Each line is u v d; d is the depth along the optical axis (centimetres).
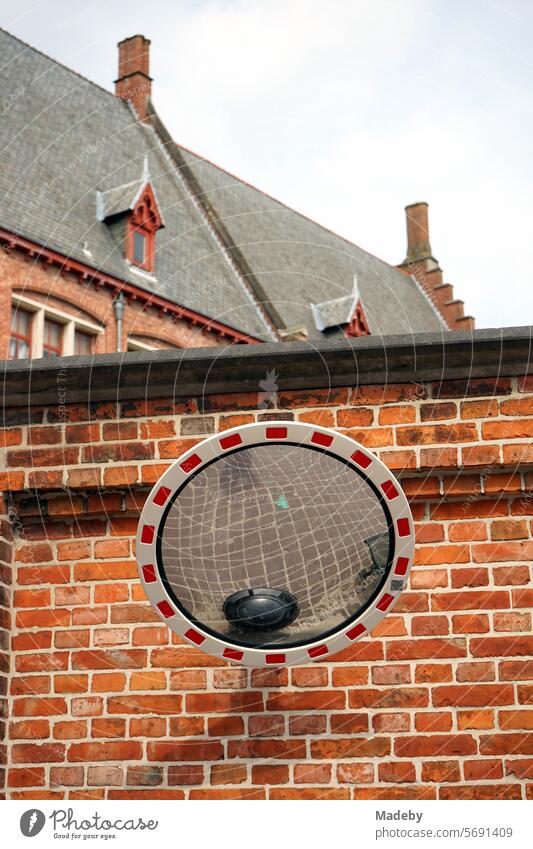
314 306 3062
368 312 3409
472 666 327
